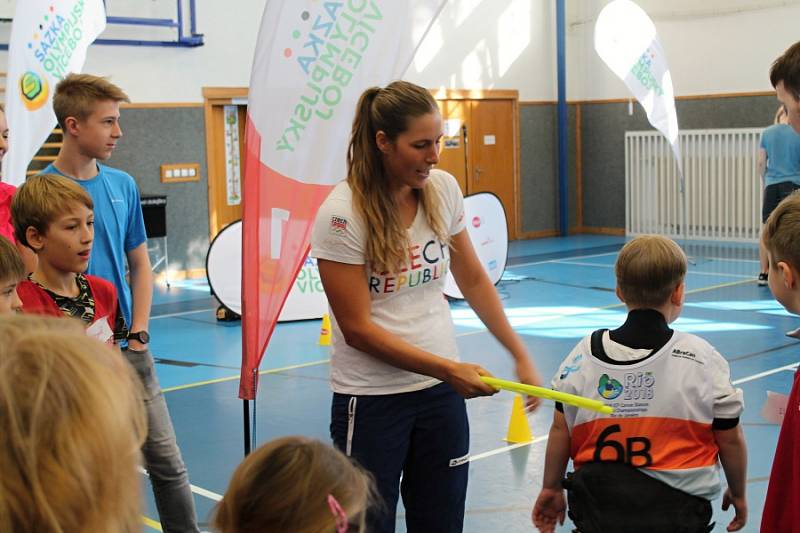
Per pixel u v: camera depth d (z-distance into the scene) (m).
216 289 8.99
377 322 2.60
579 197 16.19
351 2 3.18
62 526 0.80
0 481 0.78
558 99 15.71
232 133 12.78
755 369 6.48
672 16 14.16
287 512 1.28
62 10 4.95
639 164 14.98
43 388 0.80
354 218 2.51
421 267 2.61
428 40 14.02
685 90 14.23
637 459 2.35
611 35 10.38
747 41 13.49
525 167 15.59
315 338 8.23
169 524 3.26
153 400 3.21
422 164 2.48
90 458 0.81
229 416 5.79
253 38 12.59
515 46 15.12
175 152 12.15
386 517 2.58
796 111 2.38
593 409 2.21
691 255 12.66
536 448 4.98
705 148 13.98
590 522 2.35
